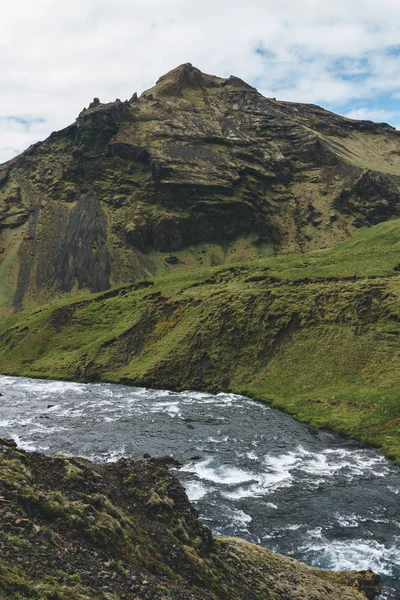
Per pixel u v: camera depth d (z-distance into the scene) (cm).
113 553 1584
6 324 14250
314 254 13762
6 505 1531
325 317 7850
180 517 1958
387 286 7981
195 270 14125
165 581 1580
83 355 10194
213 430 5434
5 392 8231
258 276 10750
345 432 5228
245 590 1802
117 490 1945
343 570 2586
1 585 1192
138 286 13625
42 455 1950
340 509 3350
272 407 6456
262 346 7925
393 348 6712
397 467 4247
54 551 1445
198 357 8256
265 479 3931
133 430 5447
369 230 14550
